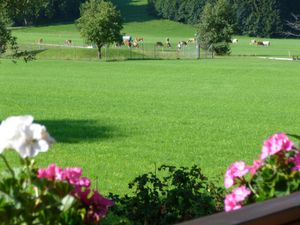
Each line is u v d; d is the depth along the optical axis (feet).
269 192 16.62
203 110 131.23
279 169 16.98
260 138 96.68
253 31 620.08
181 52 379.96
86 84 188.24
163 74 230.68
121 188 58.29
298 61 321.32
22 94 156.15
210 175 66.39
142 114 122.31
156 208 31.14
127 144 87.56
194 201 30.22
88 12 334.85
